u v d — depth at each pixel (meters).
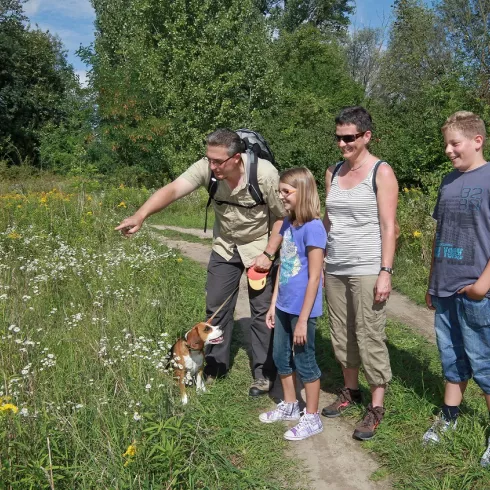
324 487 3.29
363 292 3.69
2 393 3.63
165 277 7.39
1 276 6.47
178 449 3.06
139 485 2.85
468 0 25.80
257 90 27.59
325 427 3.97
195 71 24.86
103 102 22.88
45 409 3.39
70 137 27.66
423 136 16.00
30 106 34.03
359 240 3.70
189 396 4.19
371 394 4.26
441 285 3.51
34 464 2.80
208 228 14.26
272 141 23.25
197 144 24.02
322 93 34.59
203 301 6.69
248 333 5.95
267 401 4.40
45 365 4.15
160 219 15.29
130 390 3.84
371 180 3.63
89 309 5.77
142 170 22.31
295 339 3.67
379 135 20.20
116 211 13.59
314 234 3.63
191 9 26.84
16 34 34.81
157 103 24.66
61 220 10.16
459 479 3.21
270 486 3.22
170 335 5.23
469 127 3.34
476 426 3.55
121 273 7.00
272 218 4.49
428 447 3.53
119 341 4.53
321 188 19.91
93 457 3.04
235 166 4.07
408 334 5.95
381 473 3.39
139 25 28.41
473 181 3.37
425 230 8.97
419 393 4.34
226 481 3.22
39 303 5.73
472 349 3.42
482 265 3.32
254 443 3.71
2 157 30.58
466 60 16.64
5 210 10.62
